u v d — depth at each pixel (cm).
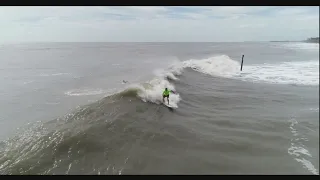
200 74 2986
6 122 1180
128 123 1135
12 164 774
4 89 1911
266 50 9169
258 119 1331
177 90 1975
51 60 4388
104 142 934
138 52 8181
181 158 873
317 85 2316
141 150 908
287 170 830
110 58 5453
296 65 3891
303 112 1467
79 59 4994
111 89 1978
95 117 1187
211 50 9500
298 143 1040
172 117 1315
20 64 3422
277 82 2503
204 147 968
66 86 2089
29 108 1418
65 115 1252
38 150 863
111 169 780
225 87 2242
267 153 944
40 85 2098
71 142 909
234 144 1005
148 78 2481
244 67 3656
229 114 1418
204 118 1332
